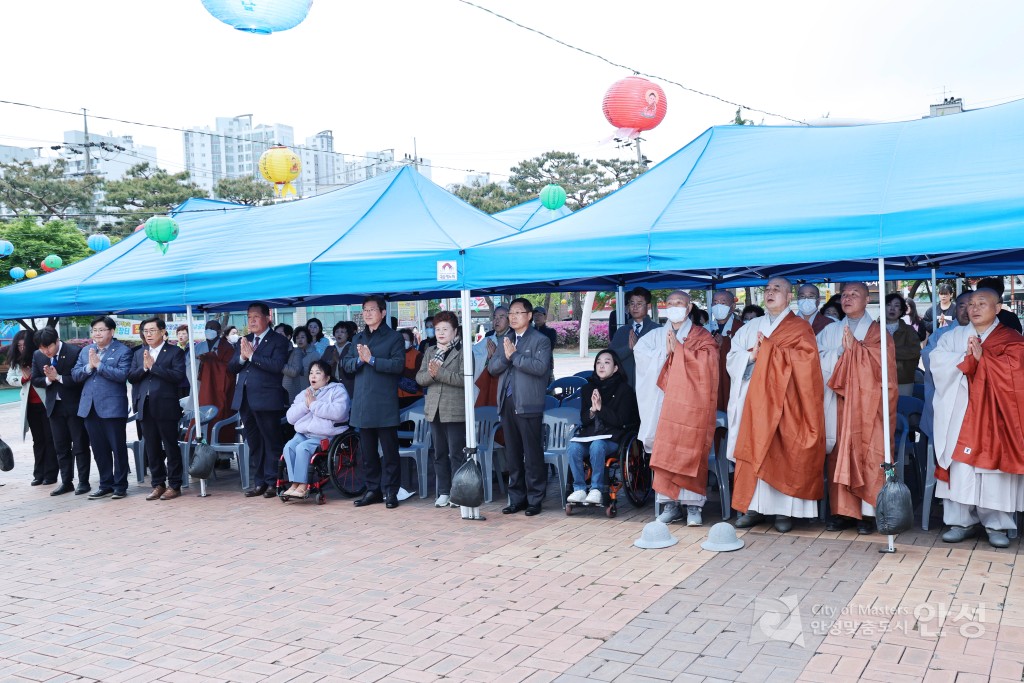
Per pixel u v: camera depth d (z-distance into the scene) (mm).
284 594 5922
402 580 6078
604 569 6074
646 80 8391
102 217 48938
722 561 6105
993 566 5684
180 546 7391
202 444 9430
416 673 4469
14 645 5230
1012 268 9836
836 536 6594
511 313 7746
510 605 5430
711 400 6902
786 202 6273
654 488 7148
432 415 8094
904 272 11320
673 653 4535
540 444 7809
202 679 4566
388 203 9188
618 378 7688
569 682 4266
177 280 8930
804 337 6551
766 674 4215
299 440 8859
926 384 6656
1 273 29719
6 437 16266
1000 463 5887
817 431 6457
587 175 42500
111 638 5262
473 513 7730
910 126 6992
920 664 4223
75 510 9117
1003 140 6090
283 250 8727
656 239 6457
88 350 9805
